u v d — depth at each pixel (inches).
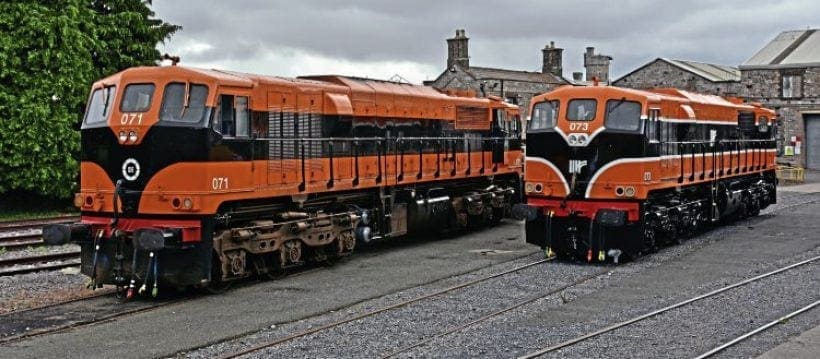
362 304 533.3
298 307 520.4
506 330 461.7
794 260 706.2
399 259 724.7
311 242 654.5
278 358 406.0
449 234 917.2
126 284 548.4
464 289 580.1
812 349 413.7
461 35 2001.7
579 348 423.2
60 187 1102.4
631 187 675.4
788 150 2244.1
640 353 414.0
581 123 693.3
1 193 1157.1
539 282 608.7
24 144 1052.5
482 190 957.2
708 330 459.8
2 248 738.8
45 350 415.5
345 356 409.7
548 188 708.7
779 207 1208.2
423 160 836.0
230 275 575.5
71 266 671.1
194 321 481.1
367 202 776.9
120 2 1243.8
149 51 1254.9
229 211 578.6
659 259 713.0
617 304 530.6
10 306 524.1
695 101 826.8
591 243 685.9
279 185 622.8
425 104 844.0
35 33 1069.1
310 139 662.5
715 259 712.4
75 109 1125.7
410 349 420.5
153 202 538.9
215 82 552.4
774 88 2249.0
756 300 539.5
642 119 678.5
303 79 697.0
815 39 2321.6
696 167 821.9
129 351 414.6
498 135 986.1
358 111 736.3
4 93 1042.7
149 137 538.0
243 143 577.9
